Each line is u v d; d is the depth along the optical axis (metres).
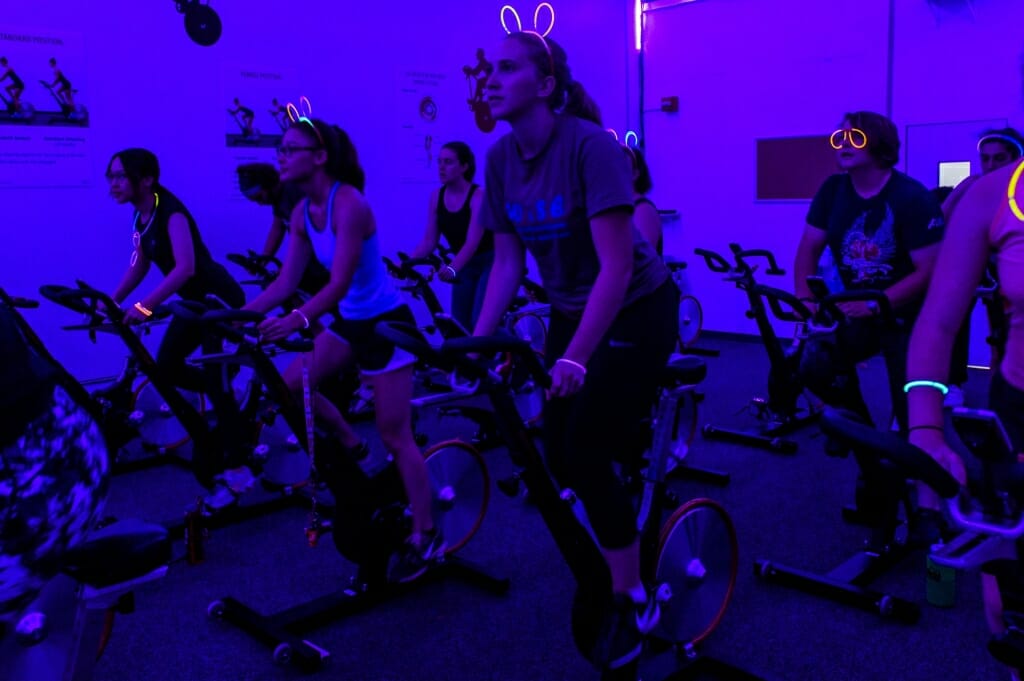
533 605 2.53
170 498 3.58
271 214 5.30
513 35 1.65
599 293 1.59
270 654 2.28
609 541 1.73
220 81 4.99
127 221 4.68
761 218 6.83
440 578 2.70
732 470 3.76
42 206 4.38
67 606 1.08
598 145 1.61
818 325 2.89
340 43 5.52
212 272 3.49
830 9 6.27
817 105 6.42
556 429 1.86
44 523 0.95
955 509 0.92
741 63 6.75
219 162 5.04
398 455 2.46
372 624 2.43
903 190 2.75
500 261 1.95
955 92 5.81
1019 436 1.21
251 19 5.10
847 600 2.47
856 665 2.15
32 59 4.29
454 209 4.27
